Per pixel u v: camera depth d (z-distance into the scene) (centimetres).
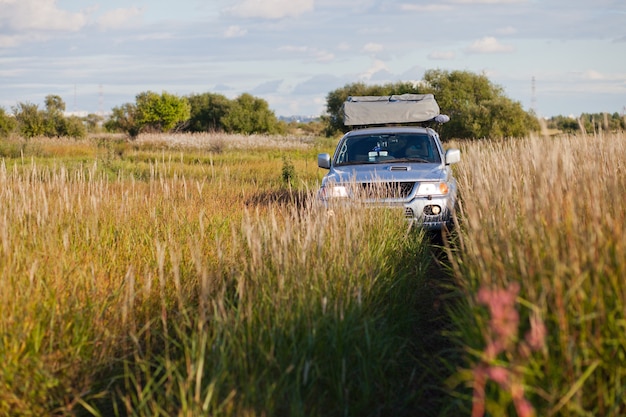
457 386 507
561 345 392
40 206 782
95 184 970
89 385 514
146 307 591
